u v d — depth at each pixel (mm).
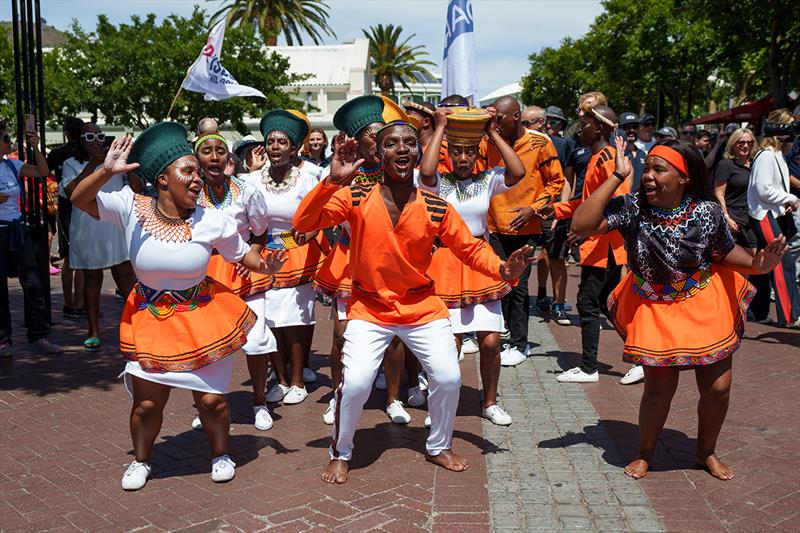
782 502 3961
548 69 43000
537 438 4949
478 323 5125
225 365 4230
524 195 6465
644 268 4098
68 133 8016
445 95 7695
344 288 5207
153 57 26703
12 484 4223
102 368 6746
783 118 8039
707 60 23172
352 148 4102
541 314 9305
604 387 6141
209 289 4199
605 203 4012
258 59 29438
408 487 4152
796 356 7148
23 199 7227
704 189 4070
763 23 17906
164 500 4012
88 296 7363
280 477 4312
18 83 7266
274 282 5453
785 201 7762
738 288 4207
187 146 4035
